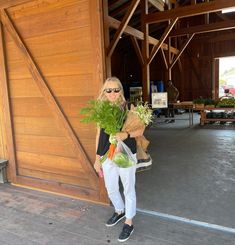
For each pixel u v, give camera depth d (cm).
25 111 335
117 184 238
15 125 347
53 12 290
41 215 272
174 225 244
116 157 207
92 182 296
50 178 330
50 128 318
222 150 511
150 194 314
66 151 311
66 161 313
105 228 244
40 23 300
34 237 234
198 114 1129
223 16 1179
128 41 1346
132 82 1425
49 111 315
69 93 296
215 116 836
